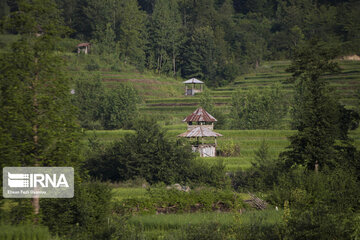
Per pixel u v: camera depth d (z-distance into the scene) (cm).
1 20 4009
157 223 4906
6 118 3797
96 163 9875
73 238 3822
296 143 8144
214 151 12162
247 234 3912
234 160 11312
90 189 4425
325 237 3512
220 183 8531
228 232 4019
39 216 3847
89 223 4044
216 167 8988
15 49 3962
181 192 6106
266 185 8188
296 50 10569
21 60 3894
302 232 3550
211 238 3747
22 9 4041
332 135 7981
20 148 3781
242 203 6191
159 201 5878
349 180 6322
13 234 3334
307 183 6341
